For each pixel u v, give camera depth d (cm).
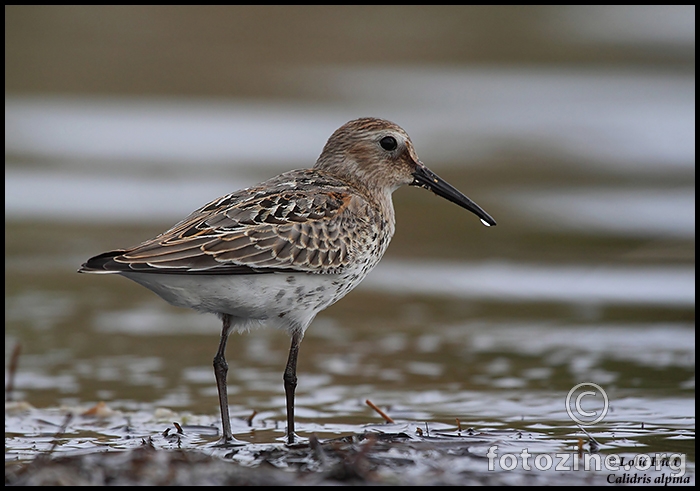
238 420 1012
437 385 1134
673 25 2927
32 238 1752
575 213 1912
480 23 3089
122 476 742
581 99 2623
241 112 2478
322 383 1152
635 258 1684
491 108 2566
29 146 2230
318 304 954
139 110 2469
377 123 1060
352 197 981
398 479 777
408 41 2986
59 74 2605
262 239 903
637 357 1231
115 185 2027
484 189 2047
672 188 2023
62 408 1043
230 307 916
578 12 3006
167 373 1189
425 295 1541
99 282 1584
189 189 2012
